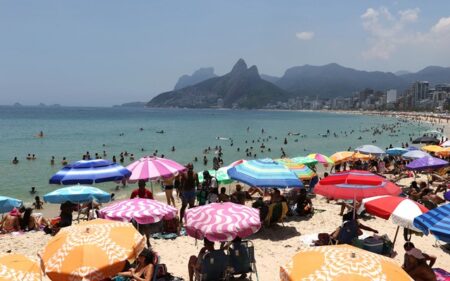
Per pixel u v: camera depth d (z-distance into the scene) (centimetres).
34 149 4806
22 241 1209
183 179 1347
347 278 439
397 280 445
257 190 1991
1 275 479
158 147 5244
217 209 812
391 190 940
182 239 1180
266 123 13038
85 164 1088
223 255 806
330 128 10494
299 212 1477
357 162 2458
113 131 8106
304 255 498
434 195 1569
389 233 1265
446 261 1052
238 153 4719
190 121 13650
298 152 4981
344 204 1477
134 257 586
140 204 862
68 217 1300
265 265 982
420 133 8550
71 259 550
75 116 16325
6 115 16162
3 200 1373
